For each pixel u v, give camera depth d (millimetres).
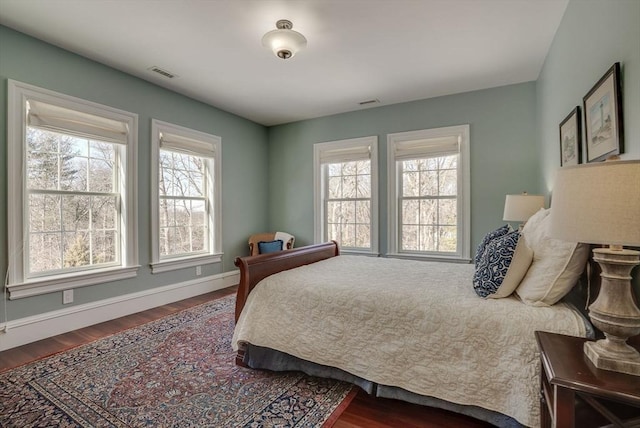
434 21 2445
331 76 3439
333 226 4887
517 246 1639
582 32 1981
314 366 1967
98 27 2494
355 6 2250
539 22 2471
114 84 3201
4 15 2334
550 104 2879
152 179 3551
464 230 3914
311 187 4984
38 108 2658
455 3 2230
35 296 2650
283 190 5250
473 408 1516
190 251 4102
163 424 1599
